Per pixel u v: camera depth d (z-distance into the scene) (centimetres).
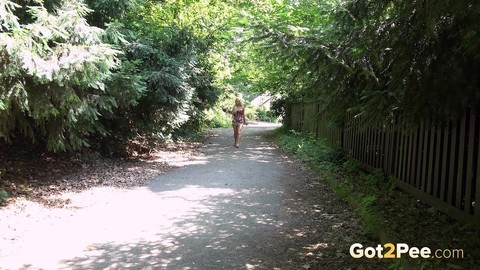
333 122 1010
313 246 495
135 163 1043
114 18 873
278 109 2122
